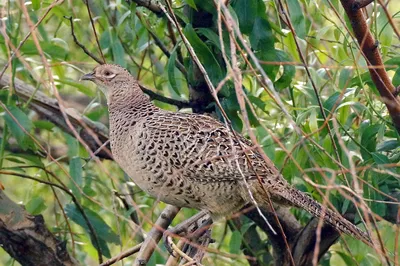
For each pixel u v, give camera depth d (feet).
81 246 38.32
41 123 34.86
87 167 38.29
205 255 28.94
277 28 29.30
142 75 38.50
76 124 34.99
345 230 27.25
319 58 33.65
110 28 34.40
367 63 25.26
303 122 29.60
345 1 25.48
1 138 35.17
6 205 30.17
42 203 34.53
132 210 32.50
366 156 28.60
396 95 26.73
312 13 33.30
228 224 35.81
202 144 27.84
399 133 27.43
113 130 29.48
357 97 29.81
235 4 28.63
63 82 34.47
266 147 29.17
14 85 33.55
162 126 28.22
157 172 28.17
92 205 36.83
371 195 29.04
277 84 30.42
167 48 36.63
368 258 32.01
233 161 26.91
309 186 30.27
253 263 35.99
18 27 31.63
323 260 35.29
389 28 28.30
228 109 31.01
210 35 29.76
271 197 28.27
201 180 27.91
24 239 30.30
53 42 35.78
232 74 18.43
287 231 33.55
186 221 28.76
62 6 35.47
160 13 31.19
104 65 30.32
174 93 35.24
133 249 27.99
